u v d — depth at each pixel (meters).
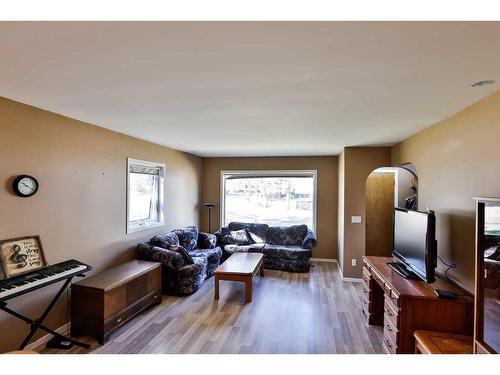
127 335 3.02
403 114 2.69
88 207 3.33
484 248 1.58
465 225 2.39
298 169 6.42
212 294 4.24
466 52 1.46
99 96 2.28
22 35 1.31
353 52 1.48
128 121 3.17
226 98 2.29
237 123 3.20
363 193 4.88
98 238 3.49
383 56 1.52
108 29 1.25
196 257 4.76
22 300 2.59
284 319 3.43
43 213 2.74
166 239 4.56
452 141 2.65
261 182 6.71
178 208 5.66
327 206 6.26
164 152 5.10
